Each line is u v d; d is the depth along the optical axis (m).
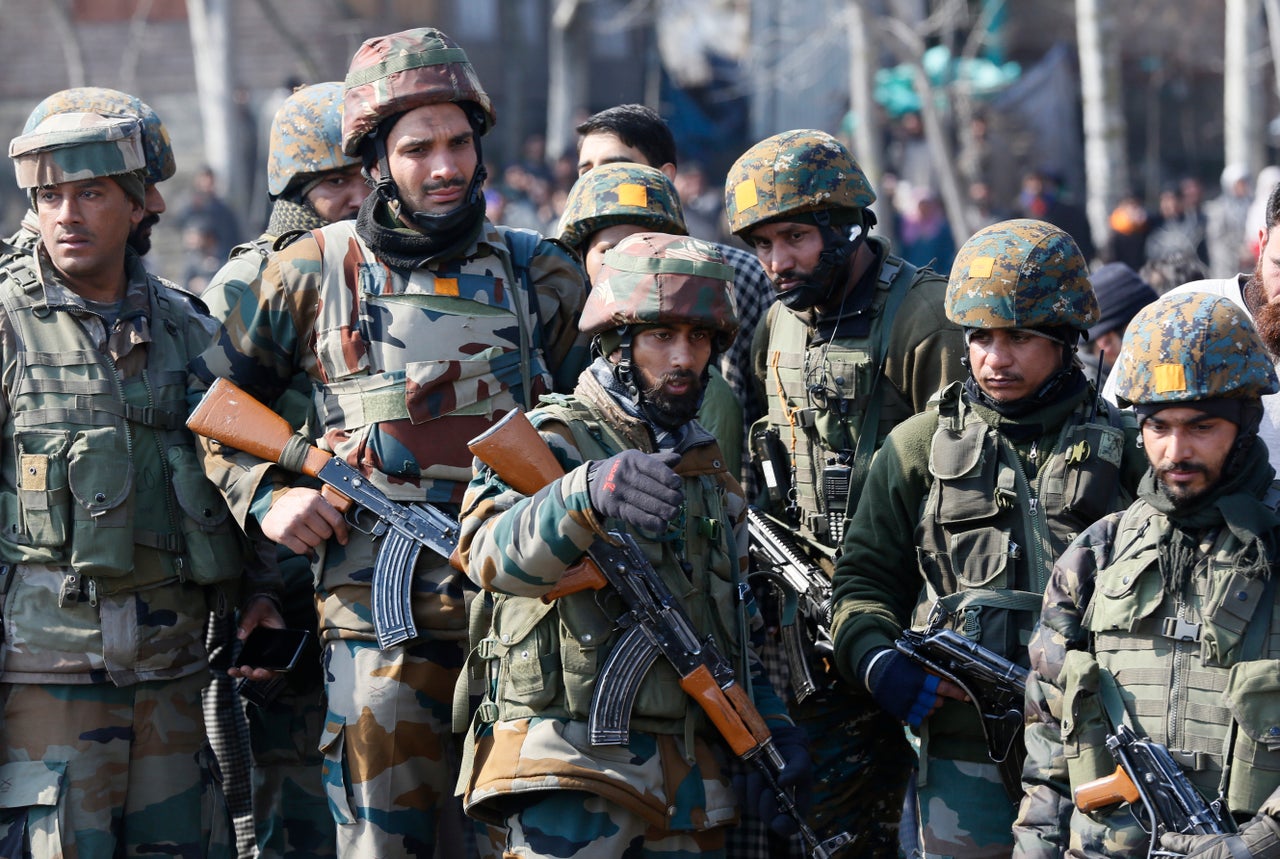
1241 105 65.69
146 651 16.75
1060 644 14.12
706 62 90.25
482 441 13.65
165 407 17.12
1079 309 15.64
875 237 18.42
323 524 16.12
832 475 18.08
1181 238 58.72
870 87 60.53
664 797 13.95
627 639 13.95
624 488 12.75
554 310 17.17
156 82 89.94
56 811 16.11
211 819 17.42
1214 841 12.67
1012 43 88.44
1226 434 13.34
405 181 16.12
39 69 90.62
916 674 15.71
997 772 15.76
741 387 19.92
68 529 16.48
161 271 76.19
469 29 92.62
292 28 88.75
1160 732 13.35
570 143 83.31
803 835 14.35
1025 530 15.68
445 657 16.09
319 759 18.27
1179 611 13.46
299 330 16.61
